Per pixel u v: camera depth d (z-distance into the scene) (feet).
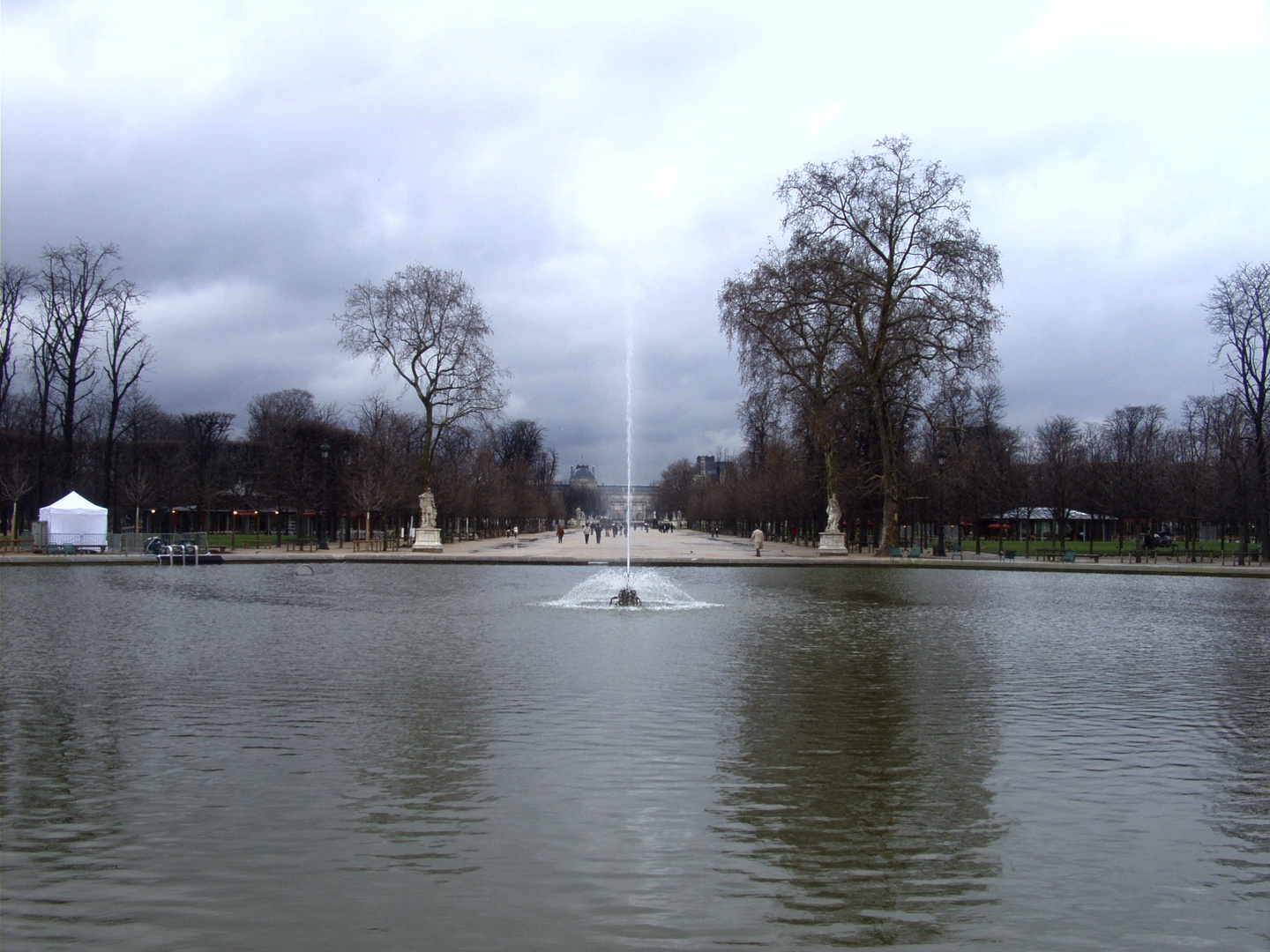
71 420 229.45
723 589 128.57
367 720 44.34
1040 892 25.81
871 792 33.96
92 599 106.63
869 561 193.06
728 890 25.71
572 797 33.14
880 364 202.49
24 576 145.28
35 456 265.54
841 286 193.88
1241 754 39.75
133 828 30.09
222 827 30.17
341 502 293.23
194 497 330.54
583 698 49.49
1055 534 326.24
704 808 32.09
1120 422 402.93
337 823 30.50
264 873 26.66
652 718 45.14
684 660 62.75
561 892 25.52
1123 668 61.77
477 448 379.14
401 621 85.05
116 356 236.22
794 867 27.25
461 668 58.85
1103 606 108.06
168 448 343.05
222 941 22.84
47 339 227.40
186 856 27.86
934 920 24.09
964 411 254.47
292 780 34.94
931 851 28.60
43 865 27.22
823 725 43.91
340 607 98.17
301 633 76.38
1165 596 124.67
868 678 56.49
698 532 639.76
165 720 44.27
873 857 28.09
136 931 23.29
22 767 36.60
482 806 32.22
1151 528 268.62
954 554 226.38
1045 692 52.90
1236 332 211.61
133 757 37.96
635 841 29.12
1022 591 131.75
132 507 299.79
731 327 204.03
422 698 49.32
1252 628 86.89
